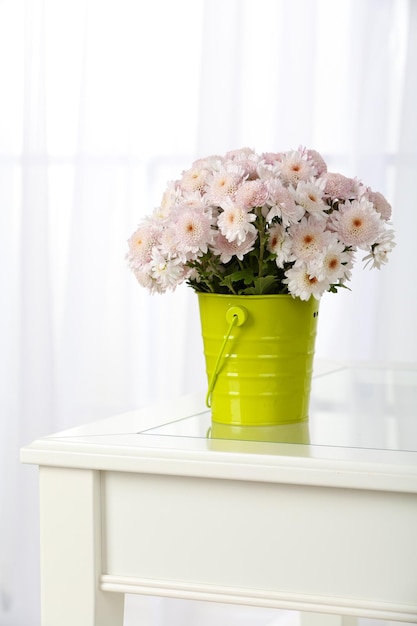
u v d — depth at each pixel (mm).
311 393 1693
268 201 1286
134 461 1199
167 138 3115
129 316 3154
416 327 2961
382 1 2959
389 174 2973
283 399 1404
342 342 3020
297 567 1168
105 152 3143
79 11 3164
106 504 1247
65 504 1244
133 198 3143
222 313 1407
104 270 3156
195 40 3082
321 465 1135
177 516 1214
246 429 1372
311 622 2014
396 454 1172
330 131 3021
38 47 3178
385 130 2967
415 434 1311
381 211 1434
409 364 2076
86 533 1236
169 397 3121
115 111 3135
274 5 3010
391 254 2965
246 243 1329
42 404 3186
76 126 3193
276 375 1396
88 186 3154
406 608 1130
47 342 3180
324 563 1157
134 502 1233
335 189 1376
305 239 1314
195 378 3080
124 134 3127
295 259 1321
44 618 1258
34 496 3201
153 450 1208
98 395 3178
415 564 1125
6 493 3227
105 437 1298
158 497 1220
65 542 1246
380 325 2979
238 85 3014
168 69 3102
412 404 1571
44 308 3178
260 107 3035
